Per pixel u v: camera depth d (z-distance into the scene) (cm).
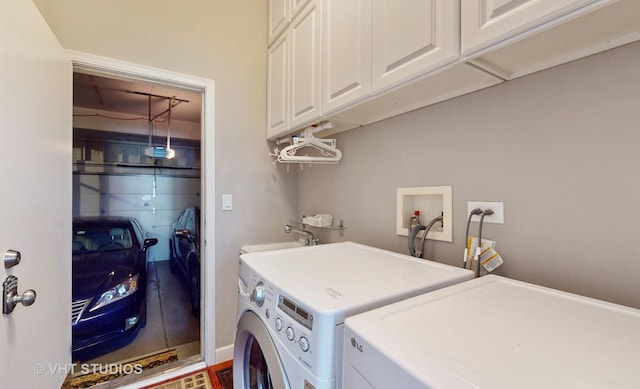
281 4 196
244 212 211
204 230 199
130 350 211
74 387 167
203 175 201
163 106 366
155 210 514
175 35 185
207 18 197
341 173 188
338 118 153
